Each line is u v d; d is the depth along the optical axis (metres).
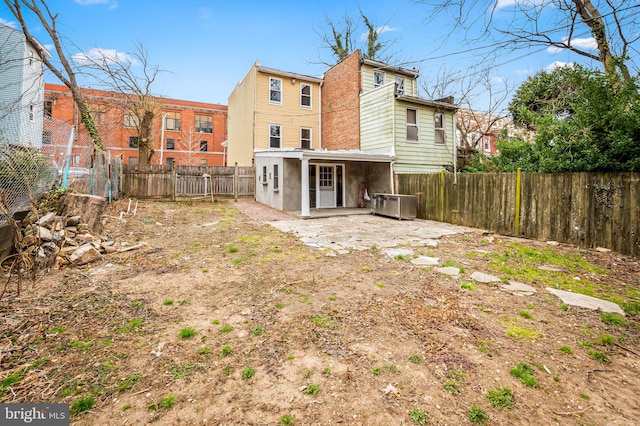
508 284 4.30
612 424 1.88
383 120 12.97
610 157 5.86
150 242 6.55
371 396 2.10
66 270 4.68
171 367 2.41
